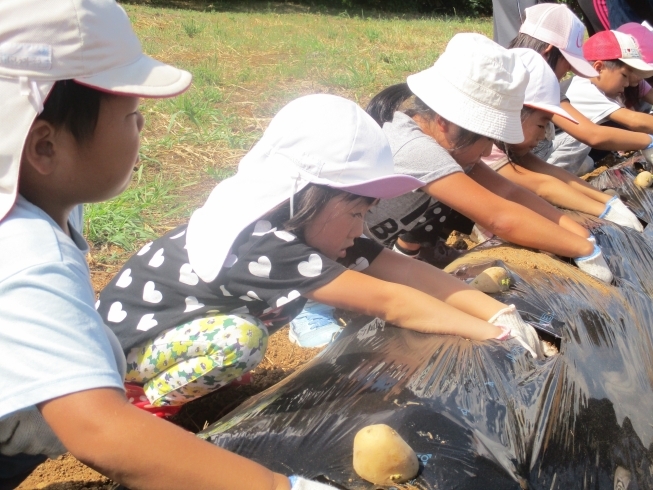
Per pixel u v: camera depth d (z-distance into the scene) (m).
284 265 1.76
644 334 2.40
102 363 1.17
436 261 3.31
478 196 2.47
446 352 1.75
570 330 2.04
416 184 1.79
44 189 1.25
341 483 1.36
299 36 11.20
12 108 1.14
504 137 2.47
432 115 2.58
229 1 18.30
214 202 1.88
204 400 2.35
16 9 1.12
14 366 1.13
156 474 1.17
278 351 2.84
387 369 1.71
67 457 2.14
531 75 2.99
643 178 3.74
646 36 4.68
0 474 1.49
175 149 4.99
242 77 7.24
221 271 1.80
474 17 21.50
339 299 1.78
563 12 3.73
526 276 2.33
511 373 1.72
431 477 1.35
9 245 1.17
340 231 1.83
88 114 1.19
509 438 1.53
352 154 1.77
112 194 1.30
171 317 1.94
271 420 1.61
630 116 4.55
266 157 1.84
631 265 2.81
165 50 8.73
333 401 1.62
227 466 1.21
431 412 1.51
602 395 1.91
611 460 1.77
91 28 1.16
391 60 9.24
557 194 3.20
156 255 2.04
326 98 1.85
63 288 1.17
